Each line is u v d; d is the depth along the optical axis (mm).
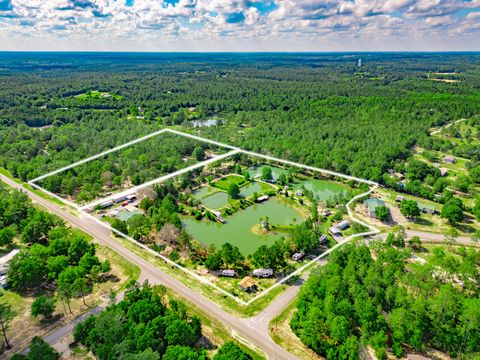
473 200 185000
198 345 96188
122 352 85188
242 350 95188
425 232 155125
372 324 96000
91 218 165750
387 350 95750
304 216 173625
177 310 102938
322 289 106938
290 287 120000
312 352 95438
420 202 183500
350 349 89062
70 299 113312
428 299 104438
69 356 92438
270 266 127375
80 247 130750
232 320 105562
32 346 87188
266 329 102562
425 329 96188
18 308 110250
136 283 120375
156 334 91938
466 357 90938
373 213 168250
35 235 145375
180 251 140000
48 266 122000
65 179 194875
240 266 131500
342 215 170000
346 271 113250
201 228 162875
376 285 106938
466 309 95375
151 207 166250
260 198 189750
